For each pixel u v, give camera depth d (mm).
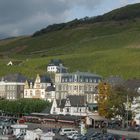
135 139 170625
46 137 168625
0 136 178125
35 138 171375
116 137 175750
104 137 175500
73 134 189625
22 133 182625
